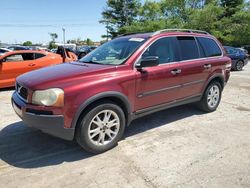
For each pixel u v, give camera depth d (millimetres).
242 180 2916
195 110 5617
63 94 3090
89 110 3311
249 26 33125
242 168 3170
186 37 4762
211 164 3262
